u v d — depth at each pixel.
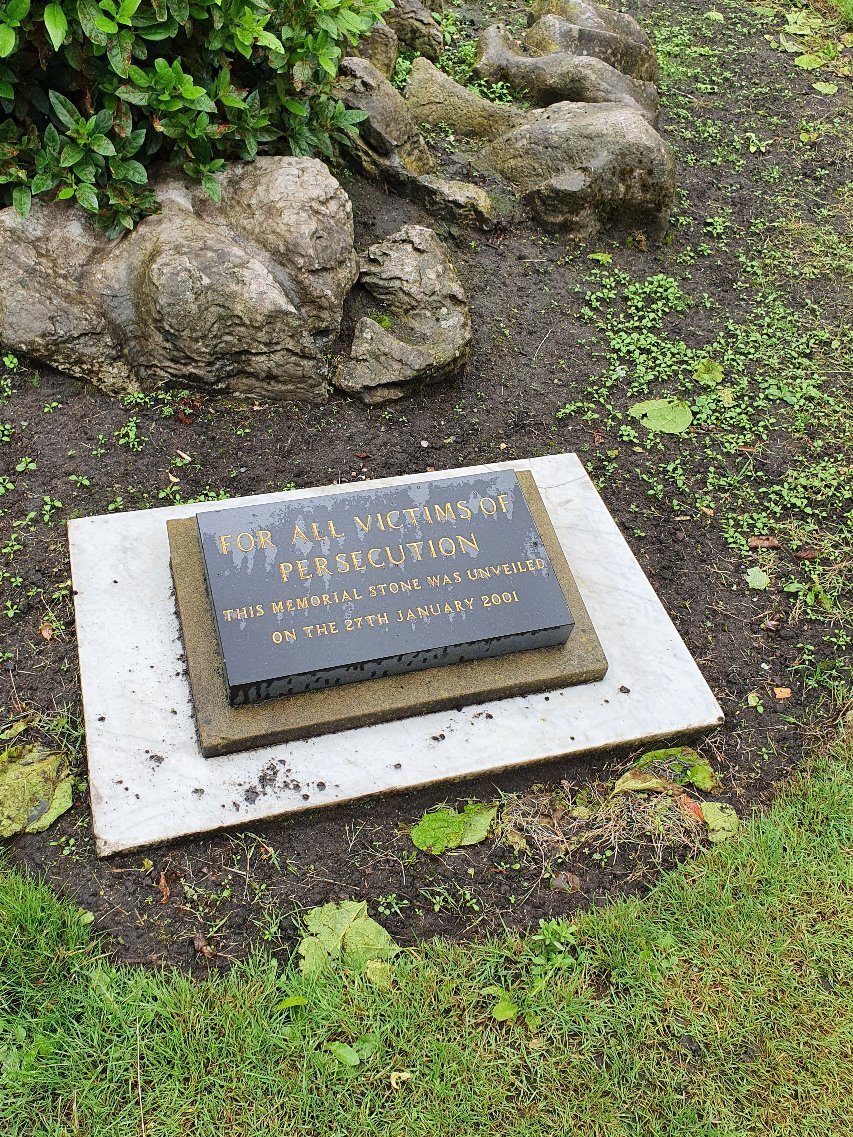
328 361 1.22
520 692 0.97
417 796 0.92
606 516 1.13
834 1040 0.81
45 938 0.79
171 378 1.17
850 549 1.17
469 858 0.89
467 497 0.99
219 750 0.88
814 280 1.50
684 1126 0.76
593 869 0.90
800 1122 0.77
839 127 1.79
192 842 0.86
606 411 1.28
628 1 2.02
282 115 1.27
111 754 0.88
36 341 1.12
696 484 1.22
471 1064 0.77
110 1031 0.76
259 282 1.12
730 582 1.13
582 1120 0.75
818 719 1.02
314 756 0.90
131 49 1.08
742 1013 0.81
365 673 0.92
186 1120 0.73
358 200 1.41
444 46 1.72
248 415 1.18
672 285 1.45
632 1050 0.79
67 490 1.08
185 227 1.15
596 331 1.37
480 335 1.33
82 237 1.16
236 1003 0.78
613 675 1.00
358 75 1.40
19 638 0.97
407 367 1.20
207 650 0.91
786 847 0.92
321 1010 0.78
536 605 0.96
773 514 1.20
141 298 1.14
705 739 0.99
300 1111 0.74
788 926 0.87
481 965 0.82
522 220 1.48
